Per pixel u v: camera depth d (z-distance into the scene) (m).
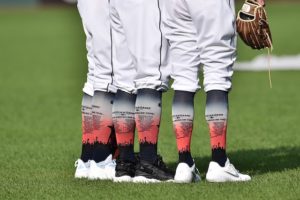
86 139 17.45
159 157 16.22
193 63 15.83
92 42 16.78
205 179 16.23
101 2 16.48
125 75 16.34
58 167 19.11
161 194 14.88
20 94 37.78
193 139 23.52
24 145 23.33
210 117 15.69
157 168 16.09
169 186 15.50
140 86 15.99
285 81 39.94
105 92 16.72
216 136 15.73
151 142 16.08
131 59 16.28
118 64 16.41
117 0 16.00
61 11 128.00
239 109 30.55
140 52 15.83
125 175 16.33
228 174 15.79
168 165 19.00
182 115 15.77
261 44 16.23
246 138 23.66
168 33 15.83
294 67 46.56
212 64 15.59
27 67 52.69
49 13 123.69
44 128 27.05
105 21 16.53
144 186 15.61
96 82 16.81
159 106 16.02
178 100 15.79
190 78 15.80
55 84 42.00
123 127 16.33
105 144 16.81
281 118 27.95
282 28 81.12
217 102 15.60
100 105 16.72
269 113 29.27
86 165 17.42
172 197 14.62
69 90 39.06
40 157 20.89
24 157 20.95
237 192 14.88
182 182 15.73
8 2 141.75
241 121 27.38
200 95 34.16
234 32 15.59
